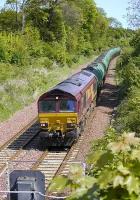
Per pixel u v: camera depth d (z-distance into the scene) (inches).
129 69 1450.5
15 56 1996.8
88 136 1012.5
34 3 2827.3
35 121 1197.1
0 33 2271.2
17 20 2792.8
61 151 908.0
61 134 924.0
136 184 143.4
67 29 3277.6
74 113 922.7
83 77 1222.3
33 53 2332.7
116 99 1599.4
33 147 940.6
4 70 1658.5
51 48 2539.4
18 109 1353.3
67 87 965.8
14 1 2743.6
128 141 153.9
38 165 790.5
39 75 1825.8
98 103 1503.4
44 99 927.7
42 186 411.8
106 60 2522.1
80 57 3437.5
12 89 1438.2
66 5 3270.2
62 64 2524.6
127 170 146.7
